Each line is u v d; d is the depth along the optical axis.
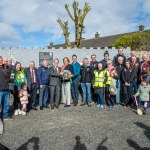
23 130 8.58
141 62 12.54
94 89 12.05
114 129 8.56
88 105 12.38
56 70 12.15
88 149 6.90
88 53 20.52
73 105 12.62
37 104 13.06
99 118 10.00
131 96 12.14
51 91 11.99
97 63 12.93
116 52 20.97
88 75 12.49
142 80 11.05
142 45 32.56
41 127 8.89
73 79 12.60
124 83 12.18
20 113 10.91
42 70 11.95
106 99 12.42
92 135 7.99
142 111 11.08
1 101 9.94
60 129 8.63
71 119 9.89
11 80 10.58
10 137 7.89
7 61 10.26
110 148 6.95
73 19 25.81
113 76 12.09
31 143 7.38
